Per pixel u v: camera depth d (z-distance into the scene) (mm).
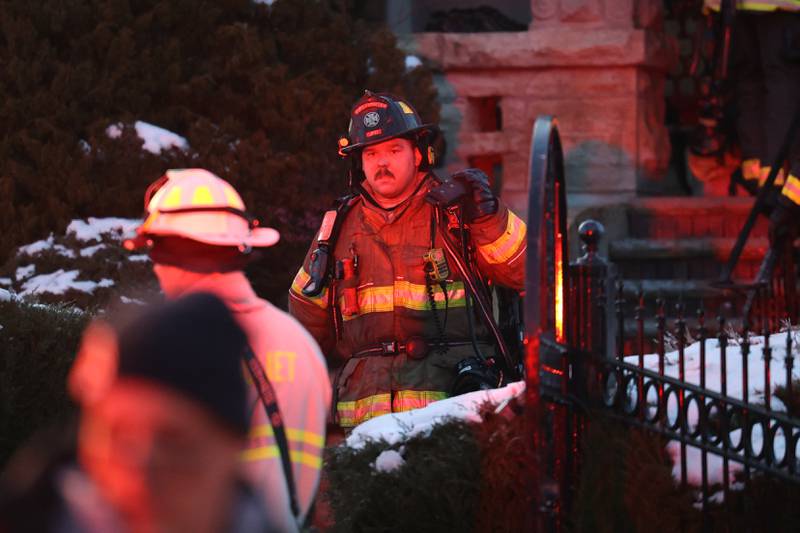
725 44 20750
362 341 10711
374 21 24062
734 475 7395
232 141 18672
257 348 5254
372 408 10445
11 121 17516
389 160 10547
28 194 17656
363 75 20984
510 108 22891
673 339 11305
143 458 3271
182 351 3303
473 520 7535
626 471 7238
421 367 10484
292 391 5246
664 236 21672
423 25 25719
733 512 7180
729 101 21719
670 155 23391
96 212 17531
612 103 22594
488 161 24234
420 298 10539
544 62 22578
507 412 7715
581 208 21781
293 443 5215
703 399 7199
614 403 7445
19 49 17859
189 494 3281
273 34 20375
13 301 11250
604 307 7562
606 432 7242
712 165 23062
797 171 16328
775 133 20266
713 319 19531
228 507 3324
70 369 11133
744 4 20359
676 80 25406
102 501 3273
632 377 7398
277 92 19141
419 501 7602
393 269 10617
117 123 17906
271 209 18484
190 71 19453
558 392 7223
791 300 16516
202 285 5508
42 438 3414
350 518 7734
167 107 18984
